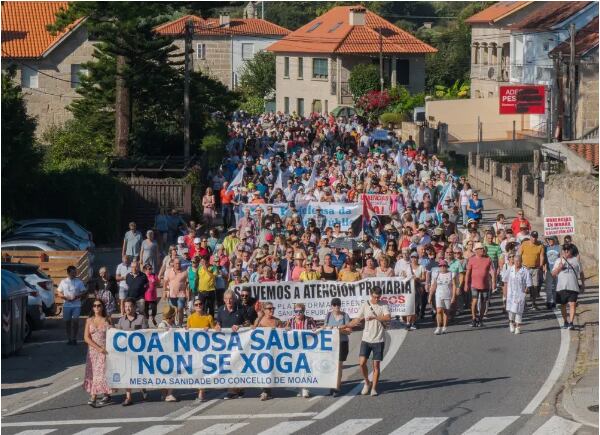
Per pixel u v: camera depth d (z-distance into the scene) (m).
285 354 19.45
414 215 35.38
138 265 26.17
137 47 49.03
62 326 27.73
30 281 28.17
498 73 78.94
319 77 93.62
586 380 20.03
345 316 19.83
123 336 19.38
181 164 47.47
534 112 64.88
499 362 21.95
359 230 36.03
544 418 17.64
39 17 70.12
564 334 24.58
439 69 105.75
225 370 19.45
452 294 24.92
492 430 16.94
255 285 24.95
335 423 17.59
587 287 30.61
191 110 52.78
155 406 19.34
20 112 37.16
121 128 49.72
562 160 43.38
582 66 61.69
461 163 65.31
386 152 53.31
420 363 22.11
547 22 69.62
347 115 80.00
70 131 53.16
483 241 29.56
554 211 38.53
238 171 43.88
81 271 30.20
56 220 35.41
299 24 135.50
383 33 92.31
